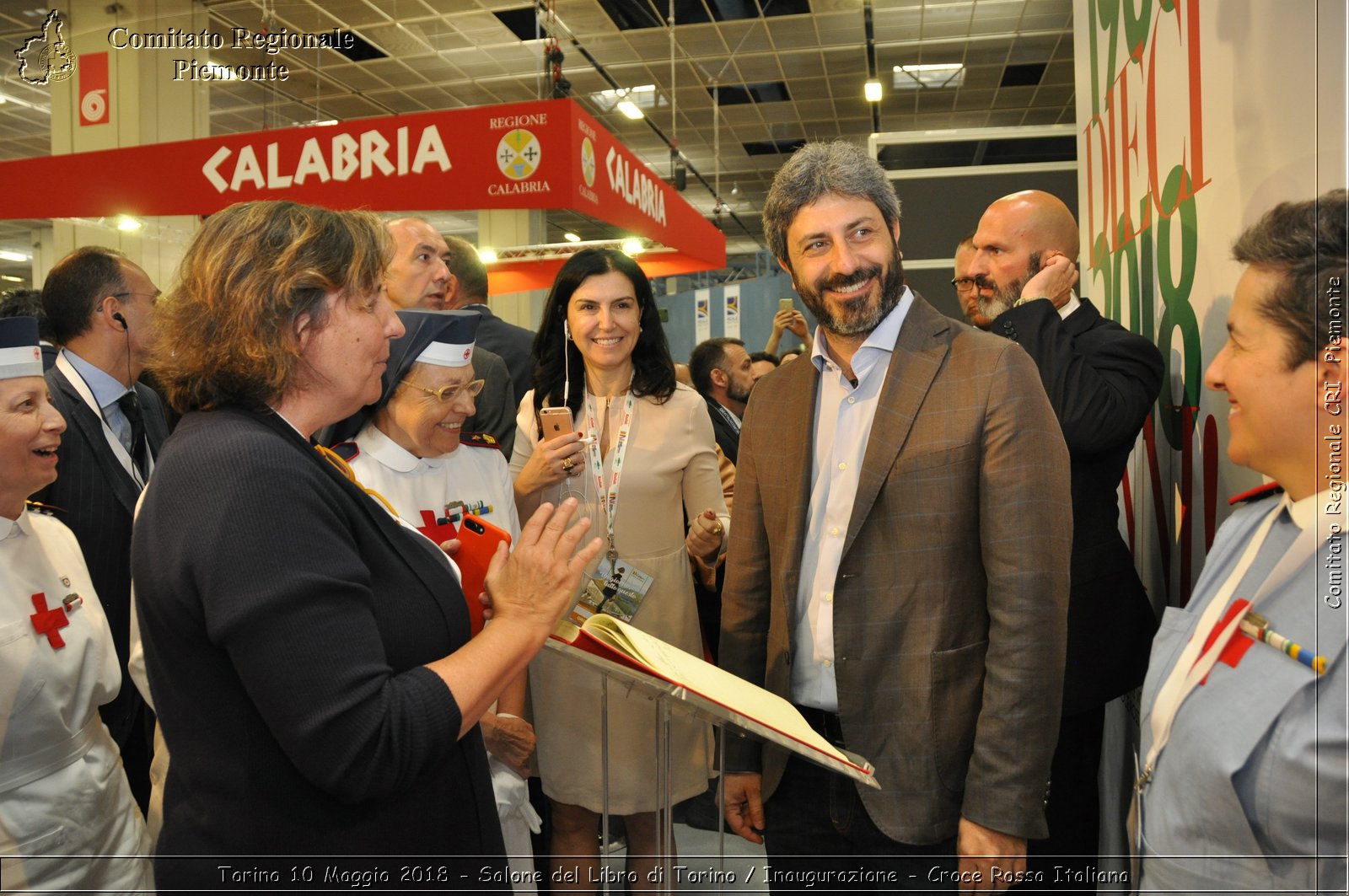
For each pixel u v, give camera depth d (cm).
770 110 1045
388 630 96
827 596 139
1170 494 171
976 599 131
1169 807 91
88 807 140
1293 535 85
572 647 104
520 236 927
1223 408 139
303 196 253
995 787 120
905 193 424
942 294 423
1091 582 162
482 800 106
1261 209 120
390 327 101
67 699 138
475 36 812
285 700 82
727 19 805
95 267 204
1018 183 416
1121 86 206
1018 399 125
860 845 133
